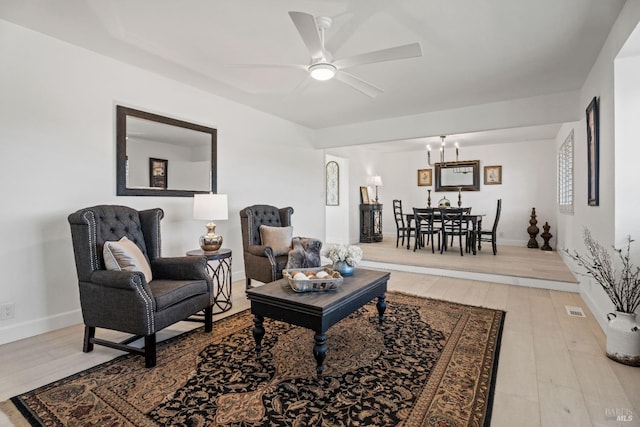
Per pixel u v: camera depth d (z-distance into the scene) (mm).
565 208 5250
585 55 2963
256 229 3934
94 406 1695
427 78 3518
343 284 2473
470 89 3863
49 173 2701
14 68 2504
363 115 5023
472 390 1835
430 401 1734
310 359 2199
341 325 2797
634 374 2000
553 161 7043
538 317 2996
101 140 3025
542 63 3139
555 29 2516
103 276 2168
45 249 2682
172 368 2080
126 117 3197
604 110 2760
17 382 1922
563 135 5520
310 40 2066
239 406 1694
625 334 2111
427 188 8492
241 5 2213
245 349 2348
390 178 9023
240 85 3764
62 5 2232
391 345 2406
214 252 3223
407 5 2201
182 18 2383
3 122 2459
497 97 4164
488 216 7750
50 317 2709
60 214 2768
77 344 2445
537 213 7230
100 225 2439
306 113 4922
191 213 3840
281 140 5203
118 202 3158
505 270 4555
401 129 5094
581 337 2553
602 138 2840
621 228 2418
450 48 2824
